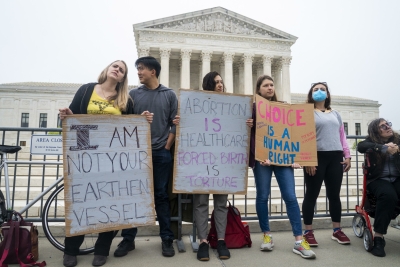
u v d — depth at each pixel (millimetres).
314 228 5059
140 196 3502
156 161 3766
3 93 48562
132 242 3836
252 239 4434
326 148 4055
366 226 3938
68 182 3289
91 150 3402
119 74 3580
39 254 3674
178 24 41125
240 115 3955
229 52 41188
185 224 4703
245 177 3898
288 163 3936
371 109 60031
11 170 8156
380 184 3879
